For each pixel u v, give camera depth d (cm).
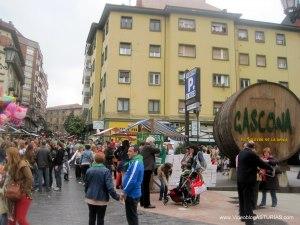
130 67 4100
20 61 6488
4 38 5288
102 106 4350
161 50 4194
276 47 4634
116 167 1572
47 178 1438
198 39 4247
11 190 638
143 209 1050
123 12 4153
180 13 4222
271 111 1476
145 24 4191
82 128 5972
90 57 5631
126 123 4003
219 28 4347
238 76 4441
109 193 663
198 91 1563
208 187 1439
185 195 1106
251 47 4544
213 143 3384
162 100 4125
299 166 2477
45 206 1089
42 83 11338
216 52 4303
